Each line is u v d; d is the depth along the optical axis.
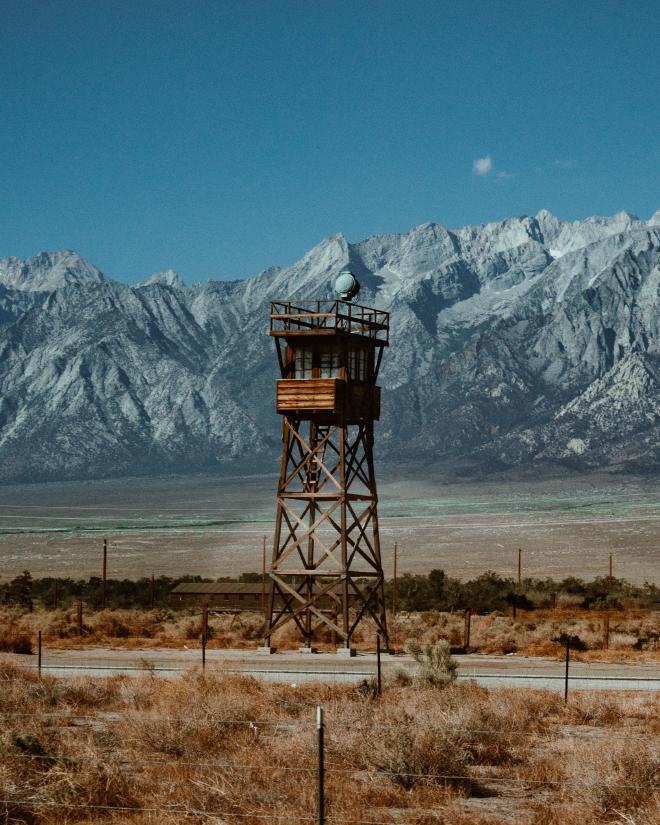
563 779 24.59
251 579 111.25
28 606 99.00
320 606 70.44
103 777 22.25
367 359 62.28
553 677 46.38
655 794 21.94
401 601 96.81
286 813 20.94
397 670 41.09
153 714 31.14
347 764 25.06
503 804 23.17
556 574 175.62
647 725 32.84
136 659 52.84
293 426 61.78
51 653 56.03
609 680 45.50
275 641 64.12
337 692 36.22
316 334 59.41
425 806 22.53
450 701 32.50
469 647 59.97
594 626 73.50
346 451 62.00
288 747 26.38
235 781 22.67
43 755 23.56
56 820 20.66
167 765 24.59
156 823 20.25
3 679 36.97
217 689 35.31
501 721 30.75
